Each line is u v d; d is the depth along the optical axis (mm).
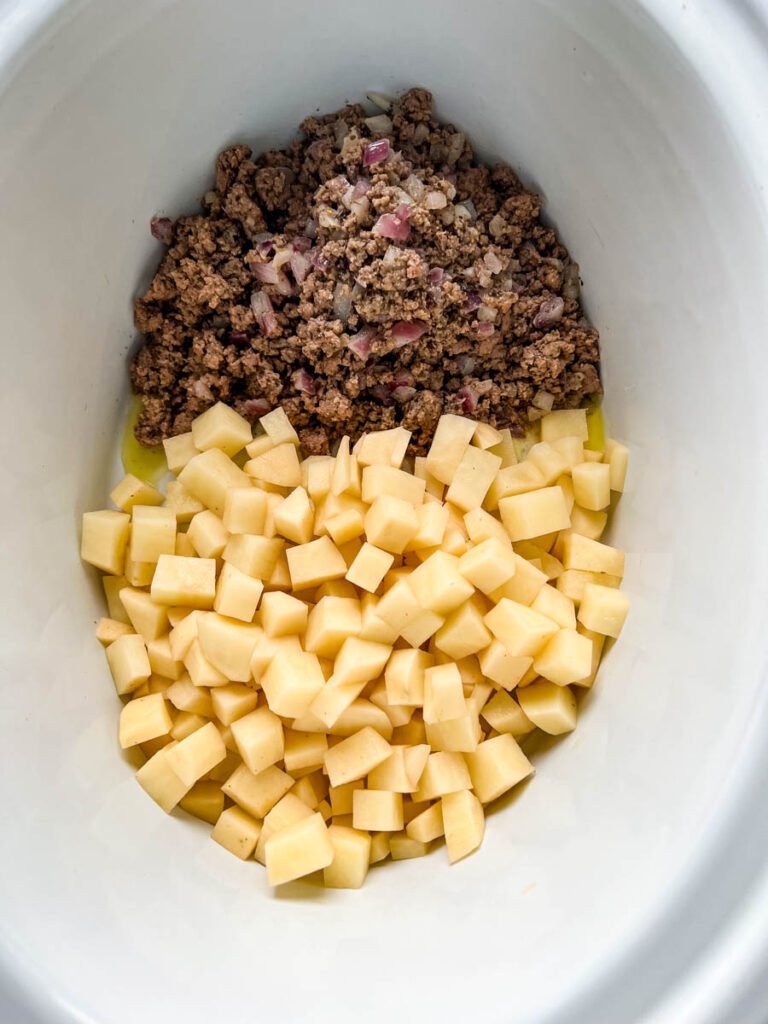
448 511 239
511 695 240
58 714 218
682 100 188
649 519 231
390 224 223
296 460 244
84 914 196
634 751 209
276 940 210
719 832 176
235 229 242
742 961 172
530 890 208
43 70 191
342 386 245
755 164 180
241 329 243
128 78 206
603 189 222
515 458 254
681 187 199
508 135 233
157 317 249
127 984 187
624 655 227
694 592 206
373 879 229
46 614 223
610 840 201
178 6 199
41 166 203
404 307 229
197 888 218
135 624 239
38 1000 179
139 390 259
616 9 187
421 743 233
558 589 240
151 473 263
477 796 230
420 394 246
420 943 207
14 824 195
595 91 206
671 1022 171
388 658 229
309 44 220
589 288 244
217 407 246
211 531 237
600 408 254
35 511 225
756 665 180
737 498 194
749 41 181
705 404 207
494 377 251
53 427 231
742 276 189
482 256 238
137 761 237
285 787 230
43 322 220
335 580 237
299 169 242
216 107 226
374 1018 186
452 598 222
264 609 228
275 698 216
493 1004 181
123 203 229
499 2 202
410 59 225
